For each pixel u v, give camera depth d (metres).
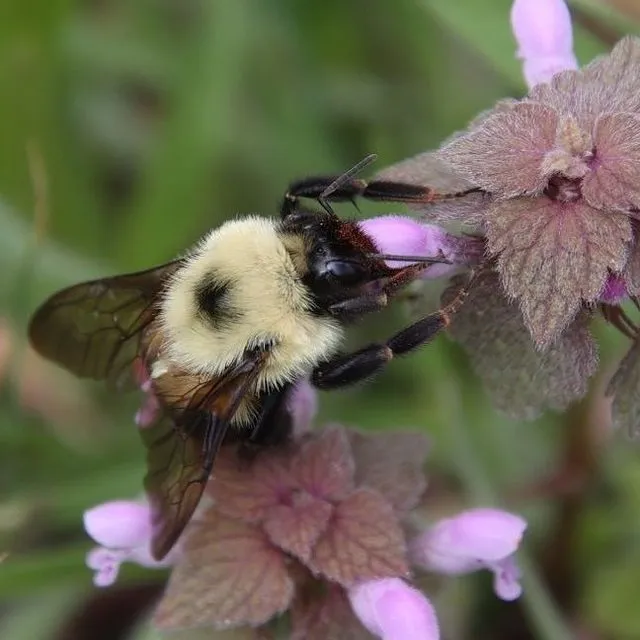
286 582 0.15
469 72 0.20
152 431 0.16
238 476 0.16
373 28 0.21
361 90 0.20
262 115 0.20
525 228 0.15
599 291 0.14
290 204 0.16
